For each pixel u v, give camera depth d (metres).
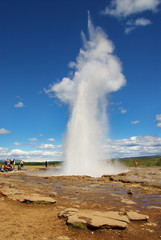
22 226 8.13
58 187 17.98
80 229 7.98
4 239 6.89
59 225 8.34
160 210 11.27
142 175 23.84
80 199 13.40
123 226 8.18
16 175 29.42
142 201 13.26
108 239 7.48
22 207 10.83
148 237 7.81
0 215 9.31
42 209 10.56
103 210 10.81
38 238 7.15
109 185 19.28
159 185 18.20
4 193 13.21
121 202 12.91
